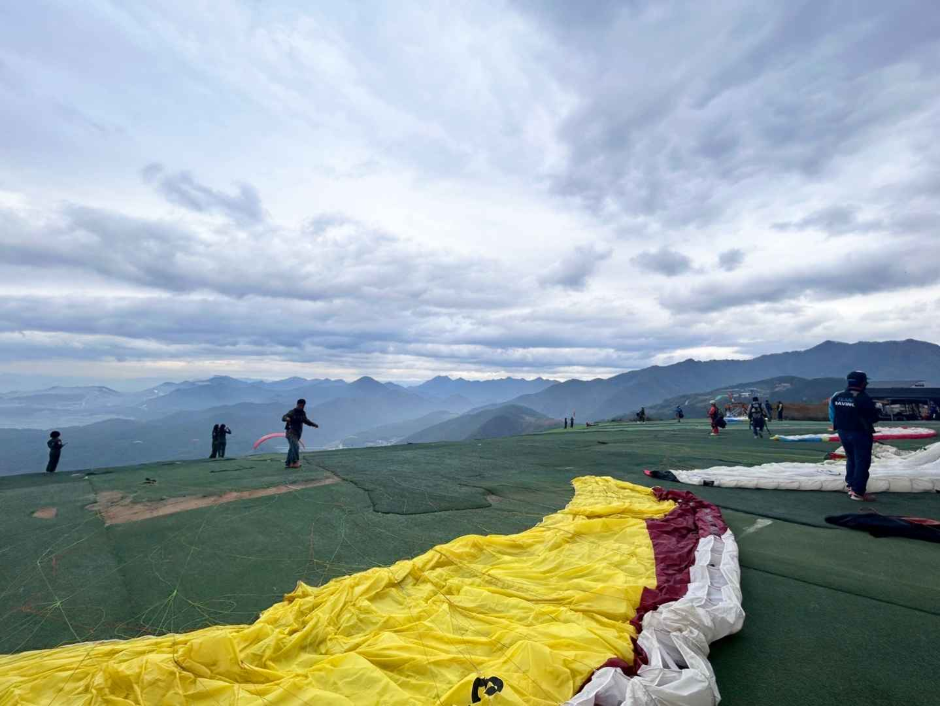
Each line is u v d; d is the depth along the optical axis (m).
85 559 5.66
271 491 9.43
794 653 3.23
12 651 3.66
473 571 4.44
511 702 2.38
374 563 5.38
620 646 2.91
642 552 4.78
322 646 3.21
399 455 15.67
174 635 3.31
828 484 8.28
